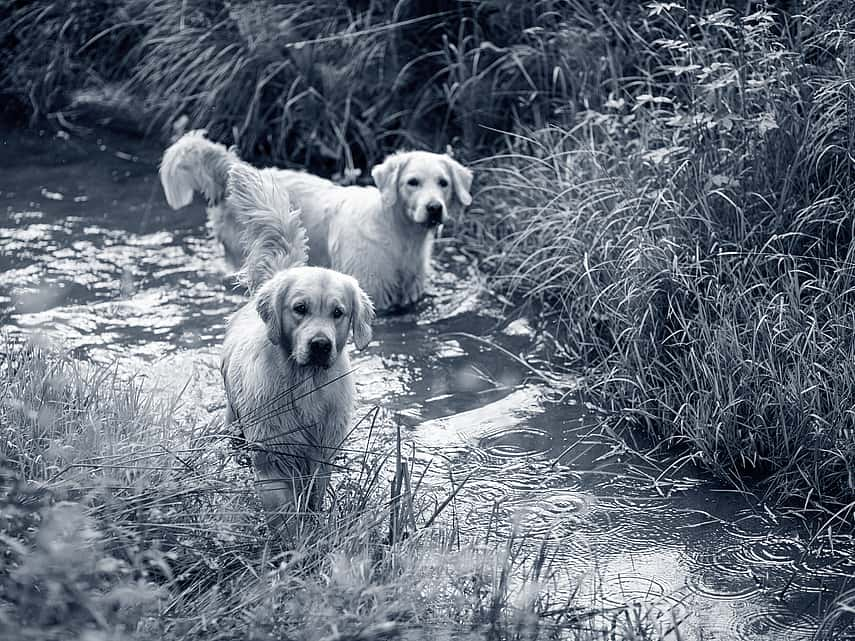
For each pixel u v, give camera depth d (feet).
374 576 13.69
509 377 17.25
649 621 13.99
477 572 13.74
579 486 15.60
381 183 18.57
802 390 15.61
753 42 17.39
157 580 13.67
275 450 14.66
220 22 24.52
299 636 12.87
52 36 27.22
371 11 22.98
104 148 23.91
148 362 17.06
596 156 18.85
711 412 16.01
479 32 22.02
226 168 18.21
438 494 15.35
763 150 17.24
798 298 16.17
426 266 18.86
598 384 16.89
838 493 15.38
